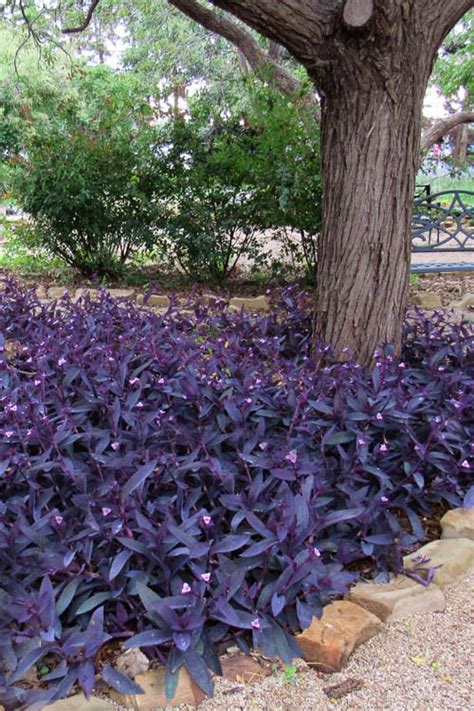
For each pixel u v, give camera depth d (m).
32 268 7.21
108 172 6.35
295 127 5.83
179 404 2.68
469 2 2.95
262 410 2.57
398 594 1.95
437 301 5.73
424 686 1.69
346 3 2.73
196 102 6.56
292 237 6.35
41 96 13.50
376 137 3.05
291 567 1.78
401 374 2.96
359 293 3.24
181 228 6.34
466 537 2.25
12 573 1.84
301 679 1.71
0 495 2.15
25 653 1.66
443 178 16.22
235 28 8.09
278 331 3.98
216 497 2.18
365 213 3.15
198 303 4.36
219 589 1.73
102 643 1.64
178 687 1.62
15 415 2.36
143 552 1.79
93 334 3.60
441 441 2.35
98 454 2.15
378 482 2.33
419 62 2.97
